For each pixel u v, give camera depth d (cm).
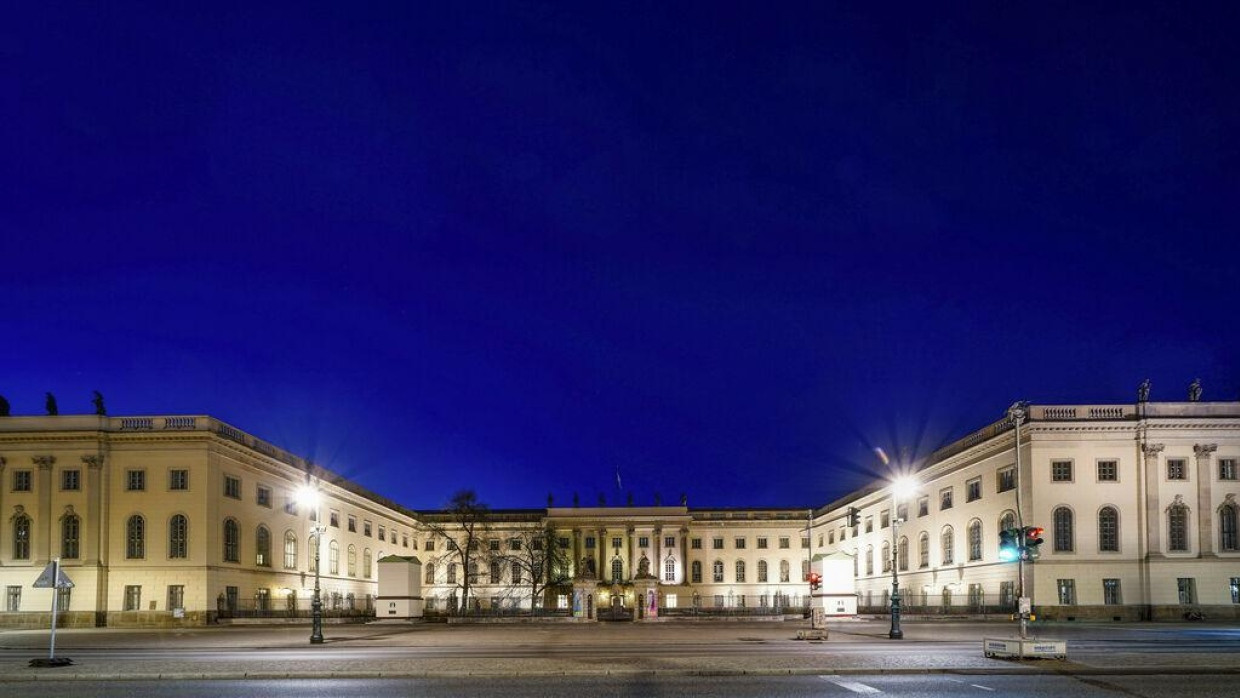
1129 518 7475
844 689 2408
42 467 7400
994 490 8175
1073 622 6825
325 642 4566
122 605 7319
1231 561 7381
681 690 2394
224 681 2695
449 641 4575
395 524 12600
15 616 7169
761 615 7900
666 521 13638
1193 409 7581
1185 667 2817
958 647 3819
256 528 8312
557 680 2633
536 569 11919
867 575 11638
